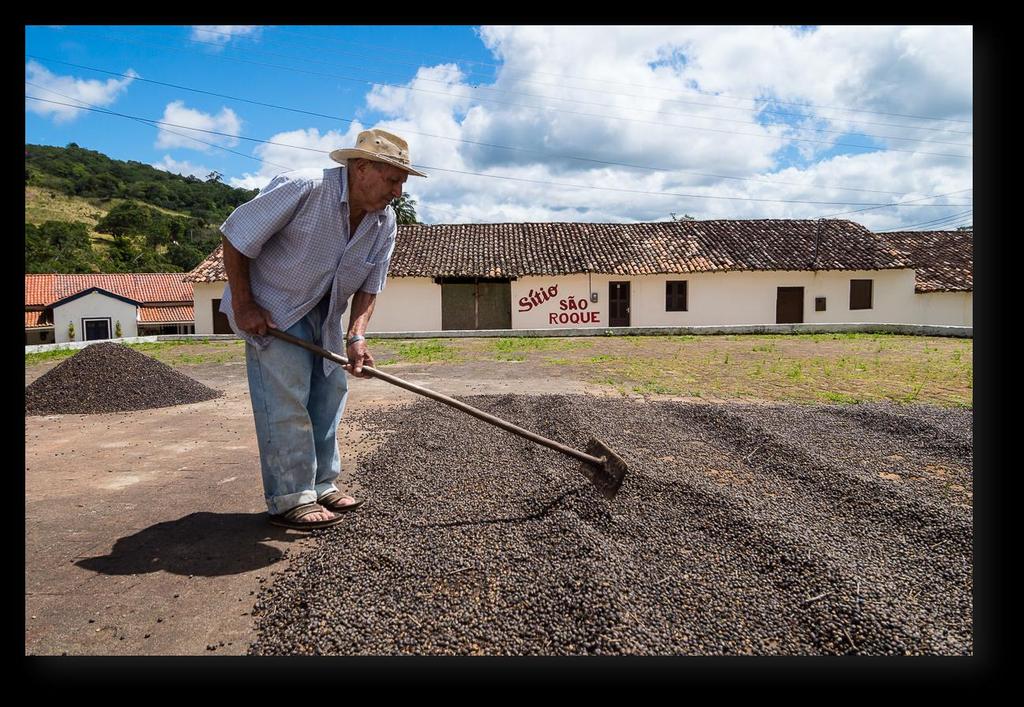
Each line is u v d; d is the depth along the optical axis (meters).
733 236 24.14
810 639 2.03
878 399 6.88
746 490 3.53
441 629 2.09
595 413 5.71
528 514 3.15
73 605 2.31
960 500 3.33
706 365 10.78
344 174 2.90
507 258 22.91
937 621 2.12
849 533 2.92
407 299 22.50
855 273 22.41
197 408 7.03
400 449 4.50
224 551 2.81
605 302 22.38
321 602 2.27
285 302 2.99
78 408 6.75
